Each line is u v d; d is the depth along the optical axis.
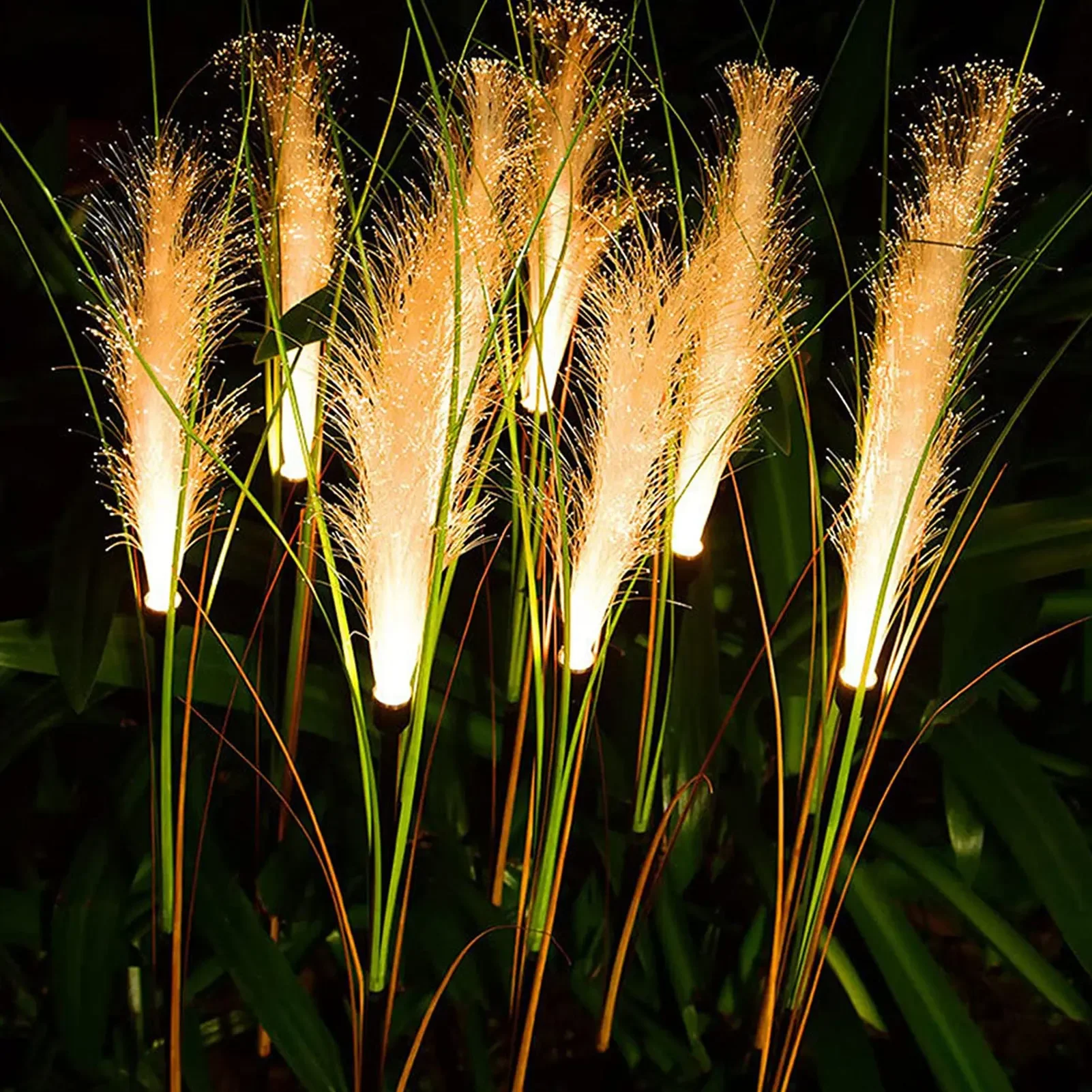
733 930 1.61
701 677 1.55
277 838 1.58
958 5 2.32
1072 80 2.12
